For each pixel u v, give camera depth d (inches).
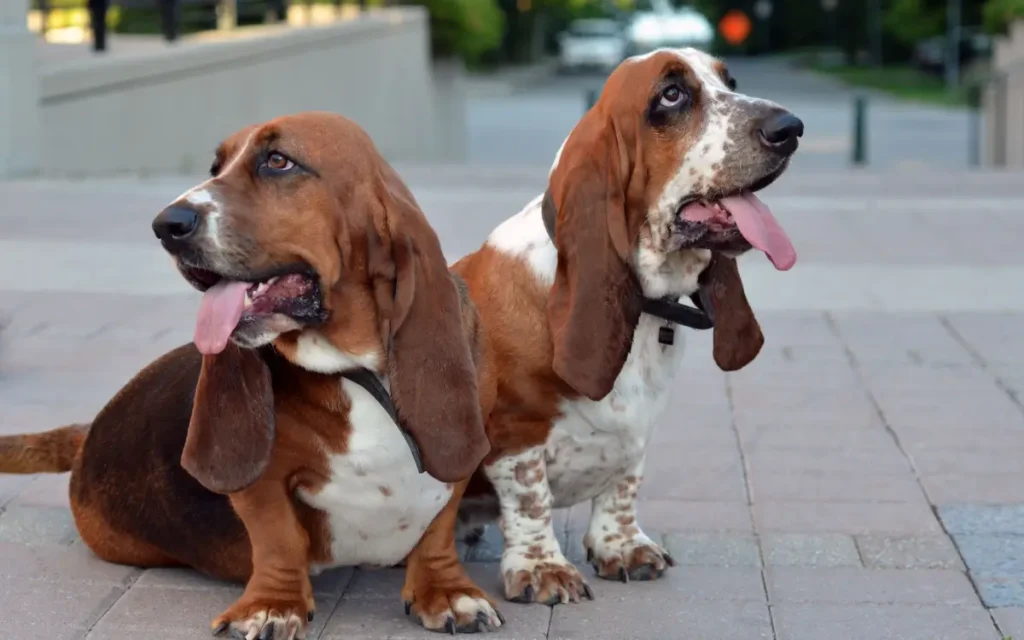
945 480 246.2
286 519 175.9
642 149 185.5
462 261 206.8
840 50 2910.9
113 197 559.2
